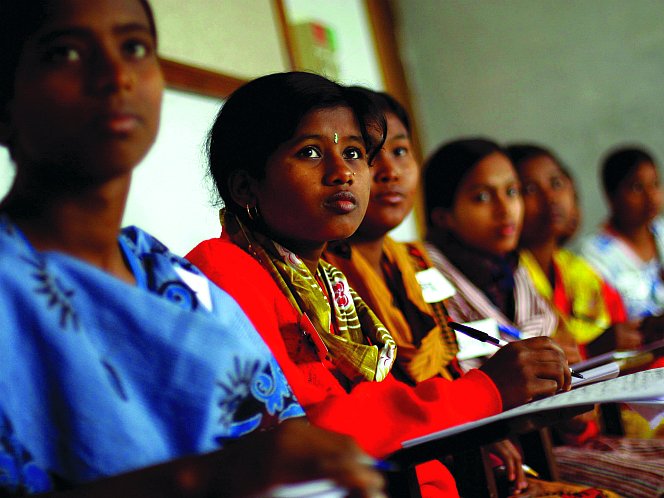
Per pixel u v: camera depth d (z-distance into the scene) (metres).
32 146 0.76
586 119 4.44
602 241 3.12
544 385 1.18
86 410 0.72
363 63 4.04
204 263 1.24
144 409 0.77
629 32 4.37
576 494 1.30
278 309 1.25
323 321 1.28
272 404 0.88
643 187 3.12
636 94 4.37
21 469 0.70
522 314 2.09
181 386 0.79
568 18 4.45
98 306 0.76
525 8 4.50
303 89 1.30
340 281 1.39
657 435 1.76
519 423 0.92
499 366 1.19
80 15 0.75
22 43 0.75
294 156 1.29
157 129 0.80
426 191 2.22
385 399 1.11
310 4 3.56
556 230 2.56
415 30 4.64
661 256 3.20
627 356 1.68
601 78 4.42
